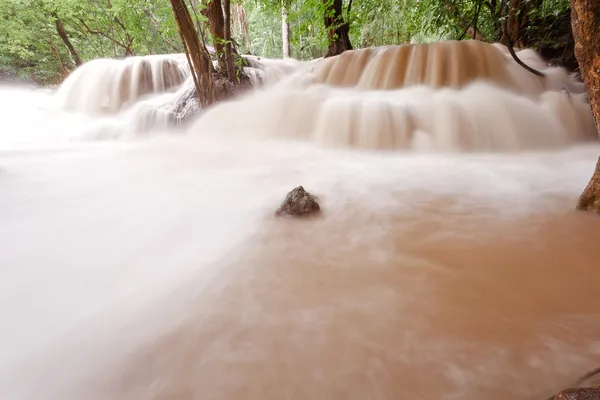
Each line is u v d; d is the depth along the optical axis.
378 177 4.11
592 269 1.90
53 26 15.05
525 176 3.93
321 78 9.02
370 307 1.63
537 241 2.27
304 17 16.88
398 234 2.49
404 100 6.30
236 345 1.40
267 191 3.65
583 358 1.26
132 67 10.48
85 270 2.06
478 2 8.57
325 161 5.14
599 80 2.35
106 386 1.22
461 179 3.90
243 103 7.73
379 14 12.95
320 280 1.89
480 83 6.76
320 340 1.42
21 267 2.09
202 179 4.24
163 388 1.21
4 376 1.28
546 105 5.94
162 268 2.07
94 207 3.22
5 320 1.60
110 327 1.54
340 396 1.15
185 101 8.34
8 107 11.15
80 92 10.84
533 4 7.77
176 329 1.51
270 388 1.19
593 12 2.26
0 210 3.13
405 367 1.26
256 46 23.44
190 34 7.23
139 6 13.80
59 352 1.39
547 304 1.61
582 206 2.71
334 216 2.87
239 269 2.04
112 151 6.52
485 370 1.23
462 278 1.86
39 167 5.05
